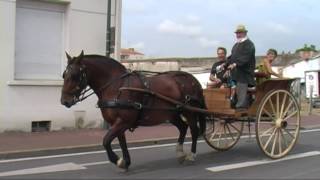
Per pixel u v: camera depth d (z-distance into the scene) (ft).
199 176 31.50
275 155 37.73
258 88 37.17
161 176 31.50
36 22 53.26
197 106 36.01
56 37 54.65
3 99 50.62
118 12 58.49
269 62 40.11
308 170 33.27
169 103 33.68
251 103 37.42
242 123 42.22
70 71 31.24
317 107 103.50
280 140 38.22
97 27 56.75
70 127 54.90
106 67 32.19
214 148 40.70
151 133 52.49
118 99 31.53
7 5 50.67
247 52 36.65
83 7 55.67
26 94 51.93
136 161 37.01
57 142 45.55
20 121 51.65
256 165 35.14
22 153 40.45
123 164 32.30
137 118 32.32
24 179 30.91
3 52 50.55
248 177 31.12
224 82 39.75
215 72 41.52
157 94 32.86
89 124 56.08
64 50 54.95
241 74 37.01
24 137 48.37
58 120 54.08
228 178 30.89
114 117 31.73
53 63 54.44
